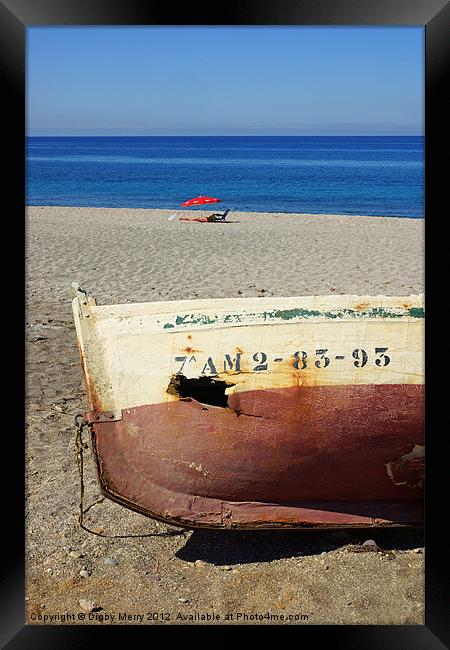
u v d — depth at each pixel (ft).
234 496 12.42
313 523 12.39
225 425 12.27
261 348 12.41
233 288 34.32
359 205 89.61
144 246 47.47
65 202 92.17
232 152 252.42
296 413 12.26
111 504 14.83
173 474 12.37
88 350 12.63
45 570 12.57
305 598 11.75
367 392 12.31
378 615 11.36
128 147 310.04
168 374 12.41
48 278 36.29
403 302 12.76
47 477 15.94
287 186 116.88
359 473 12.47
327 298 12.82
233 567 12.65
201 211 75.92
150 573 12.48
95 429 12.48
